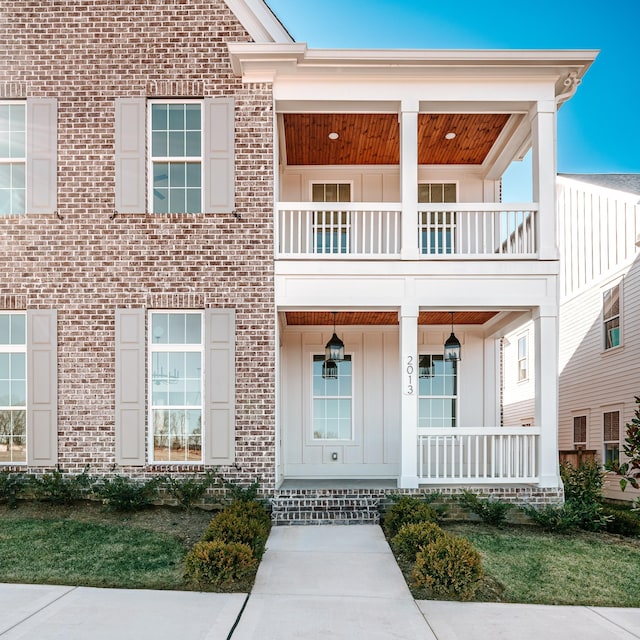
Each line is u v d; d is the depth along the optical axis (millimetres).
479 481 8938
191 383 9219
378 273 9211
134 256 9156
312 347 11570
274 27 9383
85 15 9359
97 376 9047
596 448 15398
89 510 8328
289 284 9195
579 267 16609
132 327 9062
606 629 5191
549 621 5359
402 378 9109
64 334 9086
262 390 9047
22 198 9406
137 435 8938
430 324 11773
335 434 11469
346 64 9094
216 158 9234
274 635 4895
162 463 9000
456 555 6027
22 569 6281
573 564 6883
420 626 5160
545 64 9078
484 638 4934
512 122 10047
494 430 9016
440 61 9062
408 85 9297
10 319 9344
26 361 9109
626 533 8234
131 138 9219
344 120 9922
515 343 20109
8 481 8508
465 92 9289
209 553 5996
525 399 19094
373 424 11422
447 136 10586
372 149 11055
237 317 9125
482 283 9227
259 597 5770
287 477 11273
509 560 6910
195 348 9219
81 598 5574
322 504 8797
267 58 9008
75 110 9273
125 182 9188
